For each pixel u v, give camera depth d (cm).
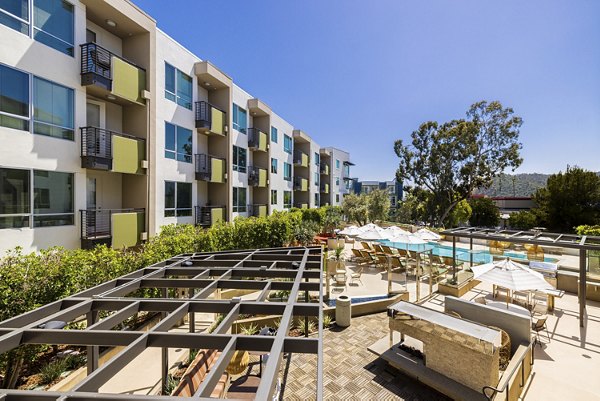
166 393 488
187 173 1462
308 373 605
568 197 2748
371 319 875
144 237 1140
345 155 4709
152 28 1184
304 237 1992
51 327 333
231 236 1277
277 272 607
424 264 1388
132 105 1174
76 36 935
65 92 903
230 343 275
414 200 3806
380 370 616
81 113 951
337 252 1550
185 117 1451
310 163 3322
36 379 536
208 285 502
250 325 786
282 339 286
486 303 881
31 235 816
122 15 1052
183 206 1435
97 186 1098
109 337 305
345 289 1158
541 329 813
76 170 935
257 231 1491
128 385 539
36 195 829
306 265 668
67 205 911
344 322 819
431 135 3538
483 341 503
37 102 829
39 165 834
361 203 3144
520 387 544
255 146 2130
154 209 1202
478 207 3838
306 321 557
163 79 1303
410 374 577
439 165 3450
